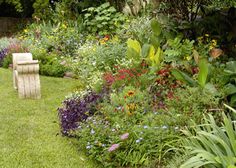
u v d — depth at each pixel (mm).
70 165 3564
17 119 4762
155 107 4152
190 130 3619
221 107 3982
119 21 8820
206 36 6391
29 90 5660
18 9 11609
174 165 3119
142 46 6223
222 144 2865
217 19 6730
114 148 3430
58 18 9961
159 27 6523
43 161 3633
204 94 4047
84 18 9375
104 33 8664
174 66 5246
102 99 4621
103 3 9523
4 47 8875
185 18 6816
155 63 5285
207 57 5586
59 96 5828
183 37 6684
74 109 4465
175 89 4457
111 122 4020
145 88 4699
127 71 5105
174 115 3867
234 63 4516
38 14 10695
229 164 2717
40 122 4664
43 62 7527
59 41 8430
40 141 4086
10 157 3697
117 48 6625
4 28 12227
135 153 3527
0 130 4387
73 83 6621
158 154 3467
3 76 7215
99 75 5773
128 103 4227
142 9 8766
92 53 6793
